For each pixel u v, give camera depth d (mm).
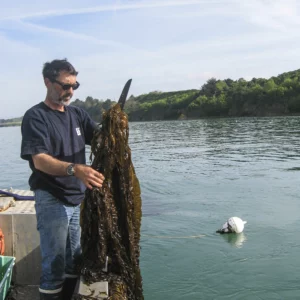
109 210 3633
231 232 8586
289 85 78000
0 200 4996
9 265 4359
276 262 7004
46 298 3766
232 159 20266
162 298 5914
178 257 7367
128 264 3727
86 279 3584
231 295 5957
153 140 34875
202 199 11812
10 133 72375
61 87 3564
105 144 3611
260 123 53531
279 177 14711
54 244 3709
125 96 3768
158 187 13836
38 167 3438
